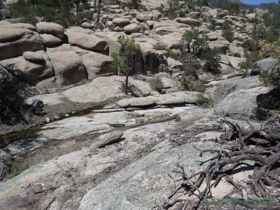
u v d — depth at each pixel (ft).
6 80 50.62
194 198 10.63
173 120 38.11
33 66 55.93
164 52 106.22
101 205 14.03
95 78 68.23
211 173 12.09
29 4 120.88
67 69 61.82
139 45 78.18
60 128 37.50
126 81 62.80
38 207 16.84
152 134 27.99
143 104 54.95
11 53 55.42
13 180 20.08
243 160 13.29
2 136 36.86
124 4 190.60
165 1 241.76
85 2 142.51
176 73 92.73
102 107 54.39
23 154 28.27
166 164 15.25
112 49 75.46
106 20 146.41
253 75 42.34
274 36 146.51
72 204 16.66
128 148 25.26
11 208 16.61
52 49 64.49
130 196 13.14
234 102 29.53
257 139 16.02
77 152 25.53
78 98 56.80
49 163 22.59
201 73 103.30
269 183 10.55
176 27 146.72
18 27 59.82
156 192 12.66
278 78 24.89
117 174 18.22
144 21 147.95
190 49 124.26
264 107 26.16
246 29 193.67
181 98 60.13
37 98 53.31
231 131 18.29
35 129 39.96
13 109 44.70
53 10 111.86
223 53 135.64
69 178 20.35
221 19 200.34
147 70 84.48
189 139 19.98
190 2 236.84
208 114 29.40
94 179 19.92
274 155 11.62
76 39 70.69
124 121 41.75
